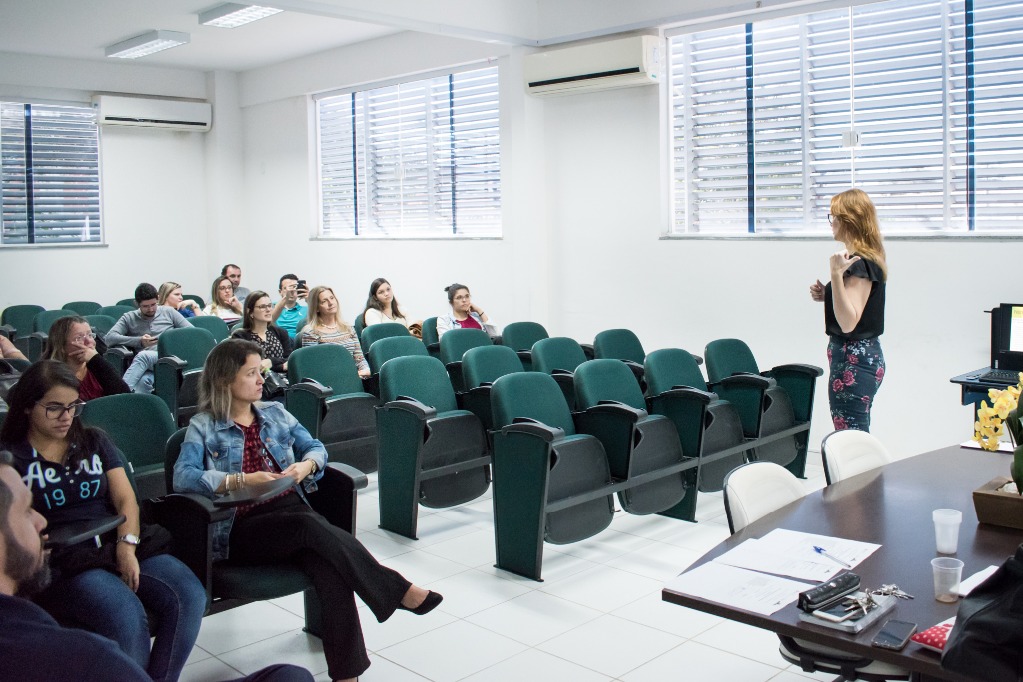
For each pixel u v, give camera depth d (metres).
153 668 2.50
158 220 10.74
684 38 6.84
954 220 5.70
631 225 7.14
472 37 7.02
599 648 3.22
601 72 6.89
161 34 8.45
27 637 1.35
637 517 4.82
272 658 3.21
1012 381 4.63
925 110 5.75
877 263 3.97
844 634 1.76
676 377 5.05
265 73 10.43
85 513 2.75
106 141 10.30
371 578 2.85
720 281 6.64
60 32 8.59
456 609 3.60
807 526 2.41
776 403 5.25
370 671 3.06
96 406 3.23
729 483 2.54
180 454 3.05
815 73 6.20
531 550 3.89
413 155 9.03
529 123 7.52
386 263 9.31
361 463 5.13
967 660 1.54
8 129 9.72
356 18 6.31
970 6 5.52
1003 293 5.38
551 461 3.87
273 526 2.90
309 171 10.12
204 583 2.77
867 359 4.02
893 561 2.14
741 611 1.87
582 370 4.51
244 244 11.05
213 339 6.34
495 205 8.27
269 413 3.28
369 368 6.04
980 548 2.24
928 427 5.72
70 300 10.15
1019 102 5.40
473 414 4.76
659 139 6.90
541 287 7.74
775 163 6.45
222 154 10.80
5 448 2.68
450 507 4.78
